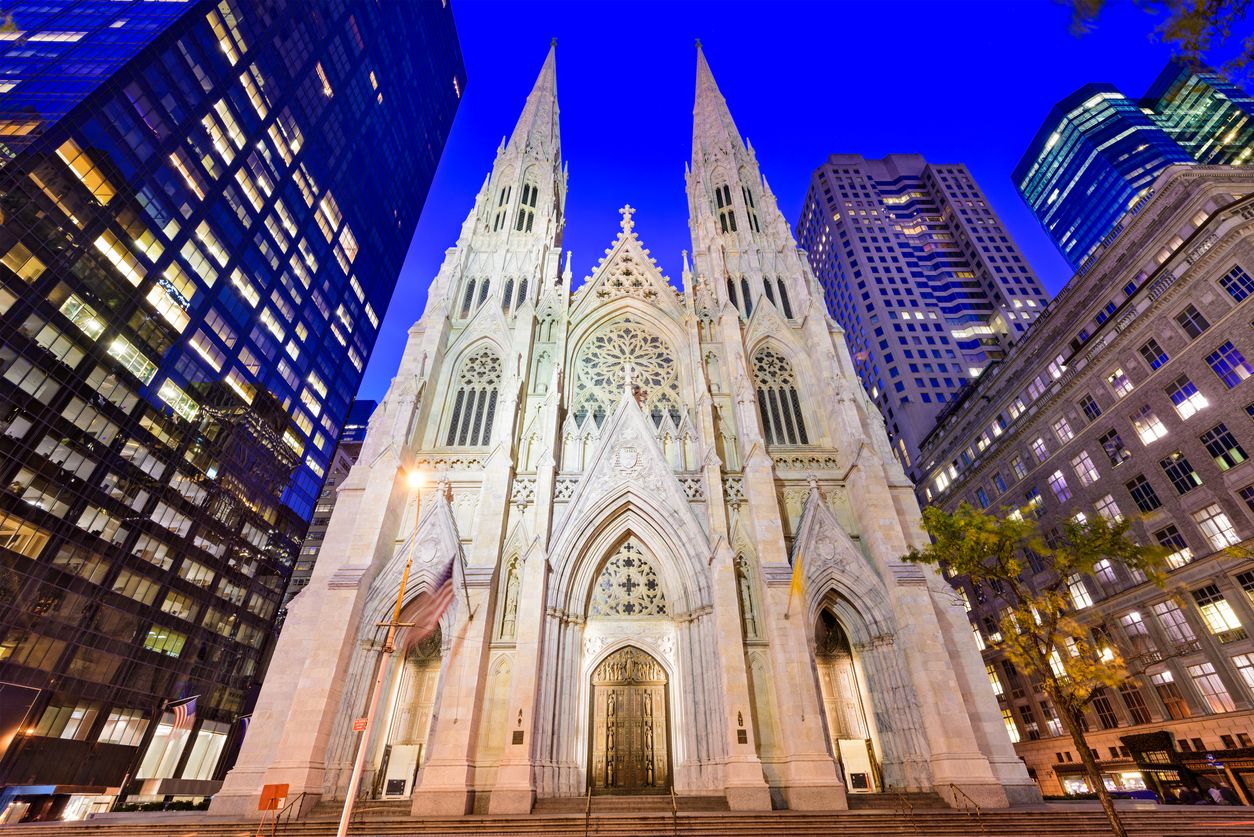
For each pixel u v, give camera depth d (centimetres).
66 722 4566
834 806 2272
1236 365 3819
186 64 6356
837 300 13800
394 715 2789
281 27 8125
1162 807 2350
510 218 4903
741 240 4844
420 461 3403
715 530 3031
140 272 5631
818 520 3134
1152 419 4350
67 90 5225
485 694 2617
